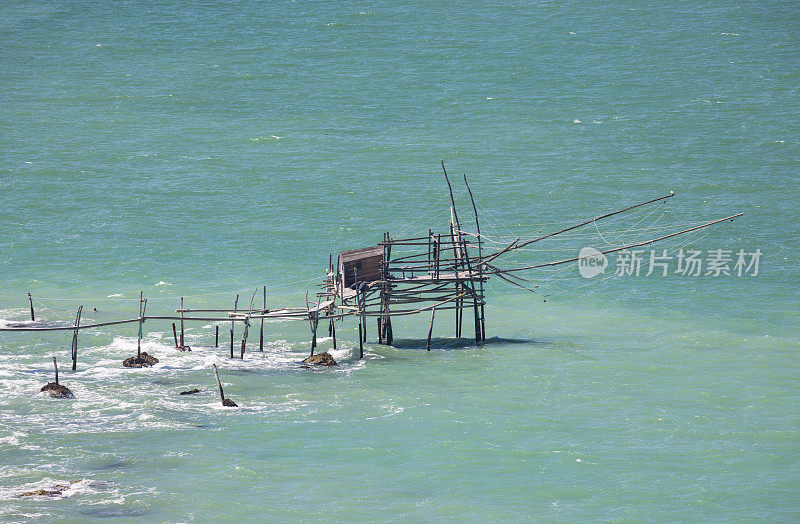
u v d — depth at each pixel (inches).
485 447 6225.4
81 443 6240.2
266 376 7859.3
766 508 5334.6
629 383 7613.2
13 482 5600.4
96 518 5137.8
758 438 6358.3
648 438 6382.9
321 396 7317.9
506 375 7864.2
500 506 5374.0
